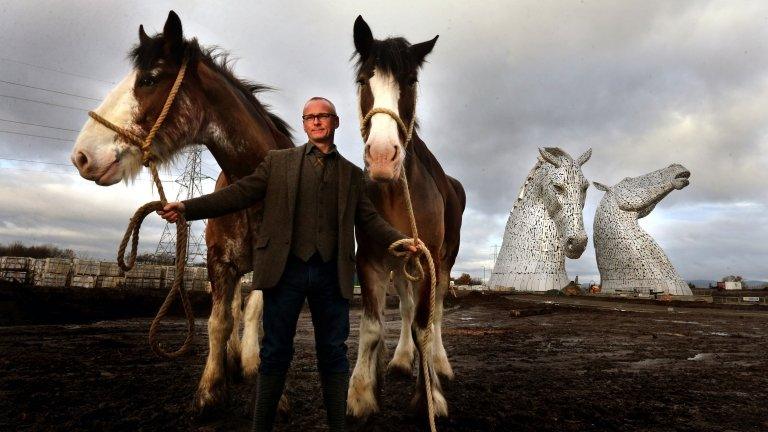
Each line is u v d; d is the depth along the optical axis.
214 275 3.15
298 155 2.26
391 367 4.52
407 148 3.04
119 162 2.65
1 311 11.45
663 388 4.28
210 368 3.01
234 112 3.19
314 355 6.16
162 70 2.82
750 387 4.38
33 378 4.09
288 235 2.11
